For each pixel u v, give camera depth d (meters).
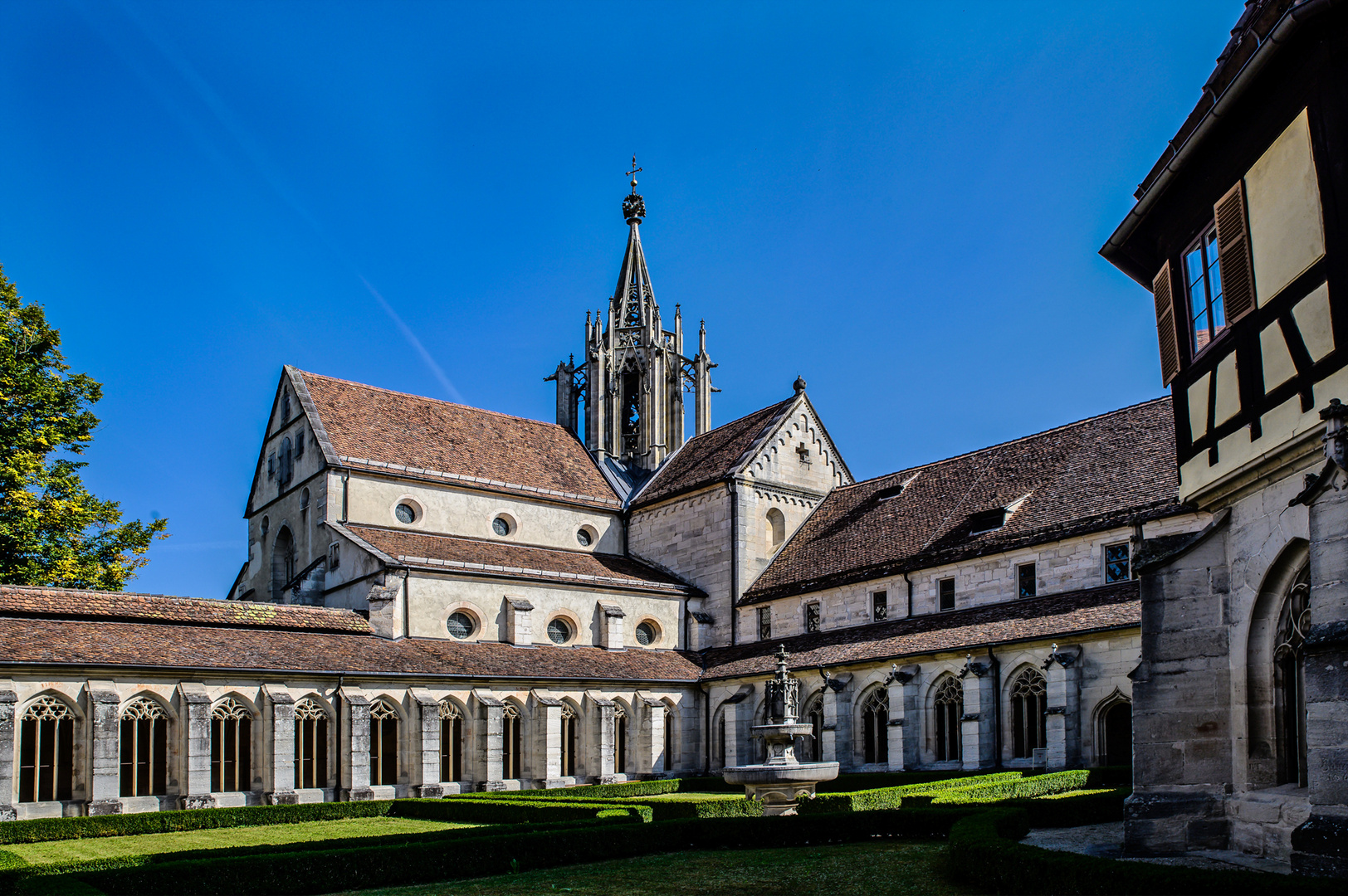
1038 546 46.62
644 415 73.88
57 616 43.81
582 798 42.12
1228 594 21.72
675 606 62.59
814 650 54.34
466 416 68.31
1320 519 17.34
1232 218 21.23
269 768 43.94
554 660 55.06
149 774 41.81
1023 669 44.00
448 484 61.19
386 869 24.09
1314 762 16.81
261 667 44.50
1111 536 44.03
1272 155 19.83
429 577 53.69
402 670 48.44
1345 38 17.84
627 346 74.75
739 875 22.34
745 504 62.41
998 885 18.39
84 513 53.53
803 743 53.16
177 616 46.38
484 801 40.56
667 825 28.39
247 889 22.81
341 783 45.88
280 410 64.44
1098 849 23.19
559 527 65.75
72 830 36.78
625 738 56.19
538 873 24.78
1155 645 22.17
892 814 28.53
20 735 39.94
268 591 62.84
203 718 42.88
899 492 59.81
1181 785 21.53
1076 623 42.22
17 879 20.92
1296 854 16.72
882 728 50.16
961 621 48.38
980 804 30.48
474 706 50.75
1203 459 22.41
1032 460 53.12
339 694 46.69
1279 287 19.53
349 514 57.69
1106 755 40.81
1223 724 21.39
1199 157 22.03
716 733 58.34
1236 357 21.08
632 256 76.75
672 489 65.88
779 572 61.06
